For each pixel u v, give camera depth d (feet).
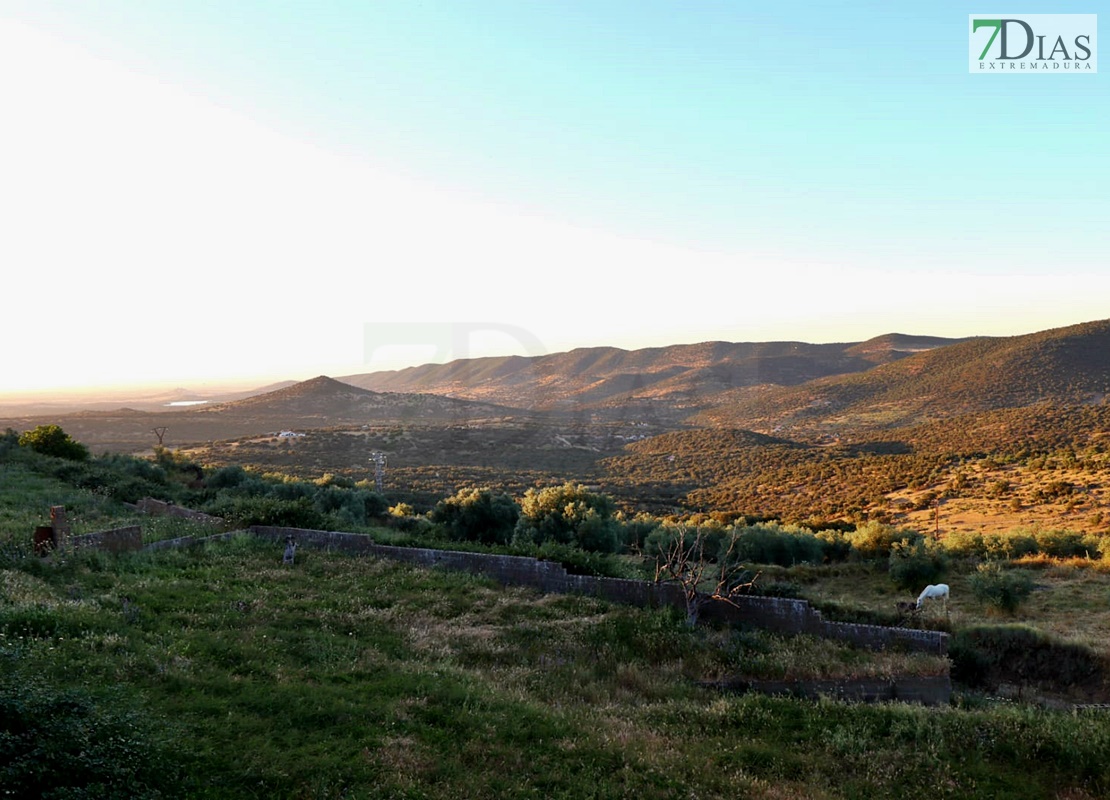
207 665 29.25
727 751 28.48
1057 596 79.92
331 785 20.30
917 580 89.56
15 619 29.37
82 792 16.38
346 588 49.78
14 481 86.99
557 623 46.29
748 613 49.85
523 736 26.66
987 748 29.37
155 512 77.56
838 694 39.96
